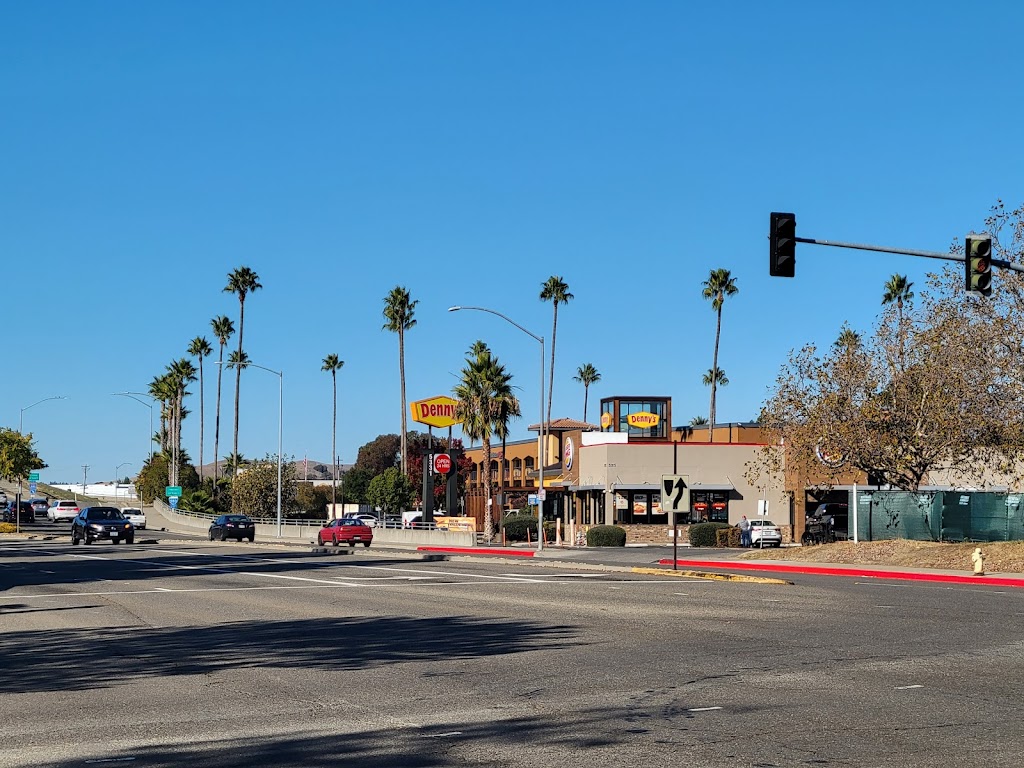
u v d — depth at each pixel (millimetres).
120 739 9898
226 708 11383
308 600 24406
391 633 17859
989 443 40156
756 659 14438
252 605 23359
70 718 10945
